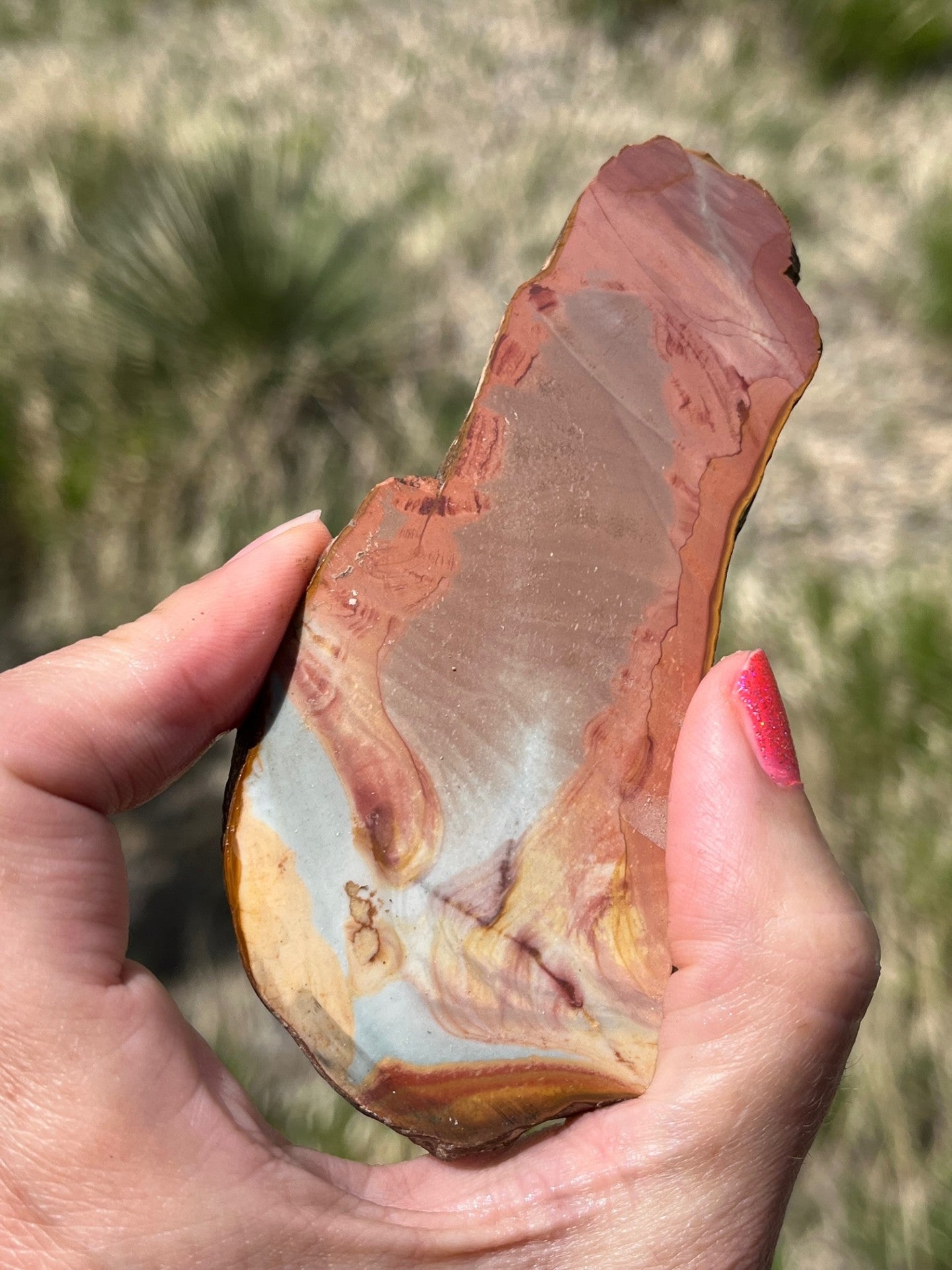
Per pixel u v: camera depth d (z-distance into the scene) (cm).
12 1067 10
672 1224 10
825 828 26
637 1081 10
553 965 10
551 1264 10
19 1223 10
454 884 10
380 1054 10
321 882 10
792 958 10
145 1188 10
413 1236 10
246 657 13
